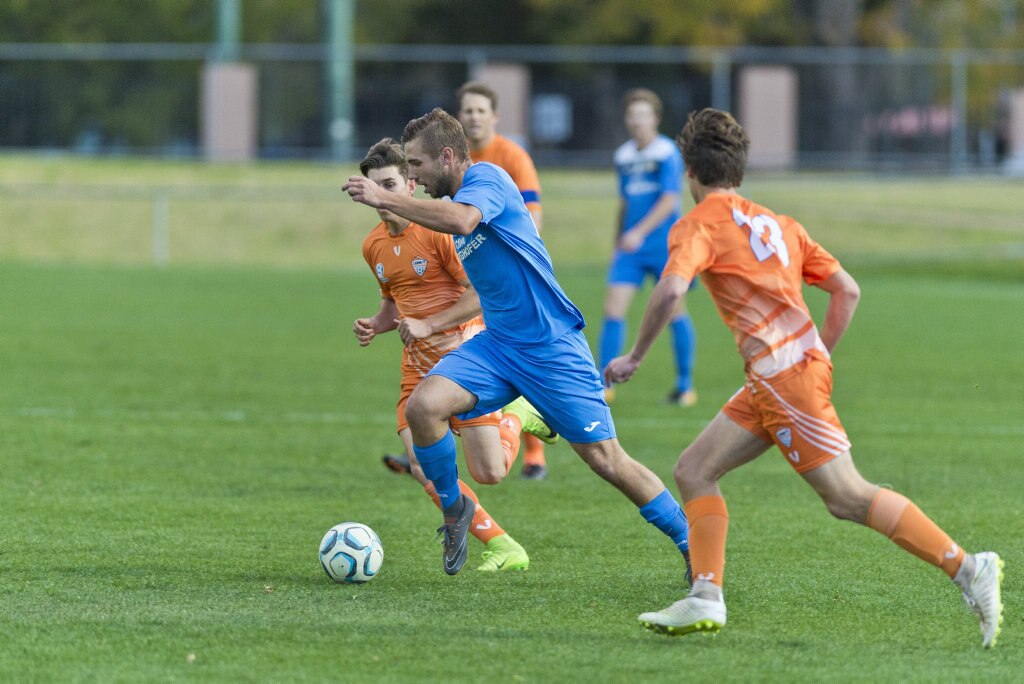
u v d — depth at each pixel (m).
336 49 89.25
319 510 24.17
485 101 27.06
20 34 125.62
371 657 15.79
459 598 18.55
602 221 84.75
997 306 63.69
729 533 22.62
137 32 132.25
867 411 35.91
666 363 46.19
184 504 24.39
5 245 81.75
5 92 87.44
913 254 80.12
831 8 128.25
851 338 51.66
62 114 88.06
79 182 87.38
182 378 40.38
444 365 18.66
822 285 16.75
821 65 86.62
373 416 34.44
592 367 18.62
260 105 89.31
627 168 36.72
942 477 27.66
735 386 40.75
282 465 28.22
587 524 23.33
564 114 88.62
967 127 86.00
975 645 16.61
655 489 18.70
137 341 48.69
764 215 16.44
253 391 38.22
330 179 88.94
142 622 17.12
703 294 71.75
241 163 89.62
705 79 88.19
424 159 18.64
